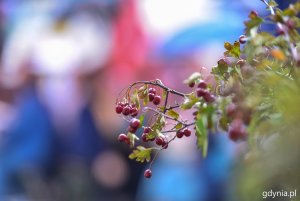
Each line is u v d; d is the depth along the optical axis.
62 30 6.97
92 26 6.93
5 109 6.62
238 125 1.22
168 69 5.81
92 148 6.35
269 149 1.16
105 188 6.29
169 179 5.45
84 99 6.41
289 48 1.37
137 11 6.61
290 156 1.13
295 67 1.35
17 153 6.35
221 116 1.34
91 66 6.55
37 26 7.15
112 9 6.91
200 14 6.05
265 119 1.27
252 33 1.37
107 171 6.28
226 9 5.59
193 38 5.72
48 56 6.70
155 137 1.56
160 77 5.88
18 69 6.73
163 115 1.57
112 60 6.46
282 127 1.22
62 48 6.79
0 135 6.44
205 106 1.35
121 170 6.25
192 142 5.34
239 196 1.19
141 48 6.35
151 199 5.77
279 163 1.14
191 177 5.29
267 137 1.23
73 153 6.41
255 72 1.34
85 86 6.48
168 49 5.83
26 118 6.39
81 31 6.92
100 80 6.41
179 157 5.46
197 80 1.47
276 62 1.40
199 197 5.17
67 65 6.63
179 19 6.20
